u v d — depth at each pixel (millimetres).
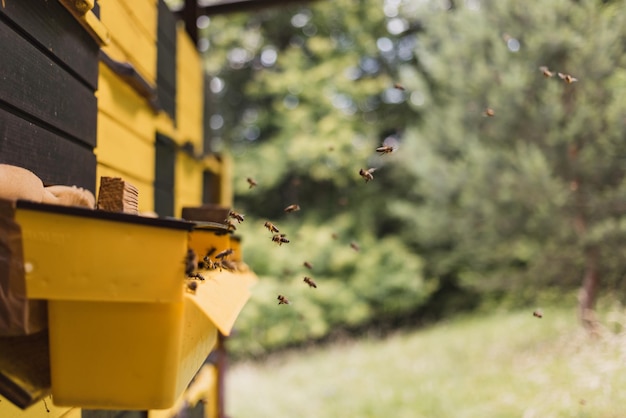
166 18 4027
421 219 10297
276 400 7914
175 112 4301
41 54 1953
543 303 10469
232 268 2389
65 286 1399
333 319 12789
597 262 7812
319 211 14406
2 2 1680
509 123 8062
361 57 15078
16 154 1769
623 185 7309
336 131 13469
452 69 8875
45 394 1475
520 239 8711
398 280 12938
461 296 14305
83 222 1404
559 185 7387
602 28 7125
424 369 7914
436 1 9398
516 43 8047
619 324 6953
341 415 6801
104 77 2746
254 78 15492
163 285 1435
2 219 1384
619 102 6961
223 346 5332
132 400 1494
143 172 3436
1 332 1377
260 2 6164
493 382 6516
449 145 9688
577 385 5531
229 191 6625
